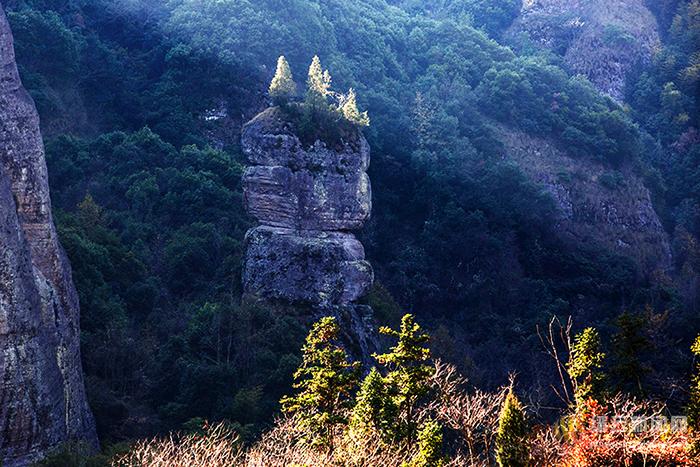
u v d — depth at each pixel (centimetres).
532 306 10244
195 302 7712
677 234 12706
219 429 5456
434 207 11225
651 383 4838
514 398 3766
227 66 11700
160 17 12794
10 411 5088
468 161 12231
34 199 5719
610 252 11650
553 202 11856
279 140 7756
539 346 9275
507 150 12988
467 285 10475
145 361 6738
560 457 3722
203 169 9775
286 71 8094
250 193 7750
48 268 5762
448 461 4003
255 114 11550
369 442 4078
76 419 5594
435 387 4659
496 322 9900
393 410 4122
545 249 11362
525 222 11469
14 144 5650
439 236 10894
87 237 8000
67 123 10700
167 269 8175
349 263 7681
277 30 12462
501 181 11719
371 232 10912
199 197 9075
